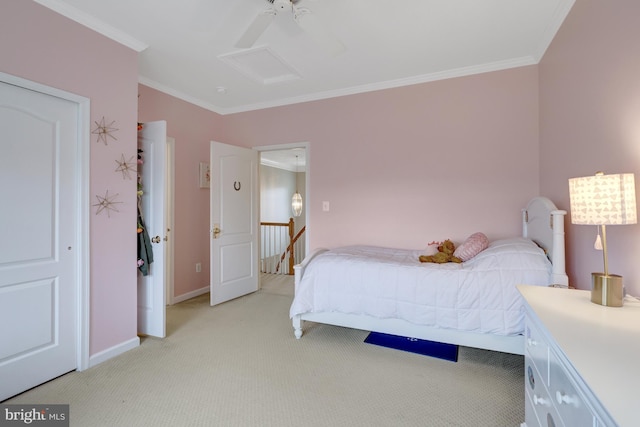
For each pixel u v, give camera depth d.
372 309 2.49
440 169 3.36
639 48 1.40
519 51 2.86
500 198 3.13
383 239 3.62
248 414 1.77
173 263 3.80
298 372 2.24
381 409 1.82
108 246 2.40
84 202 2.24
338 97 3.82
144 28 2.45
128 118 2.54
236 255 4.08
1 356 1.87
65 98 2.14
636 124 1.43
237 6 2.20
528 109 3.01
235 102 4.20
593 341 0.97
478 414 1.78
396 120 3.54
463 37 2.62
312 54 2.90
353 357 2.47
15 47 1.88
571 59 2.16
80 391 1.99
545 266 2.09
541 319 1.16
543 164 2.83
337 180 3.84
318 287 2.70
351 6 2.21
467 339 2.27
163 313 2.81
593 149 1.84
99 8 2.18
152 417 1.75
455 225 3.30
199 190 4.16
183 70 3.22
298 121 4.05
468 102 3.23
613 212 1.27
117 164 2.46
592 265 1.90
